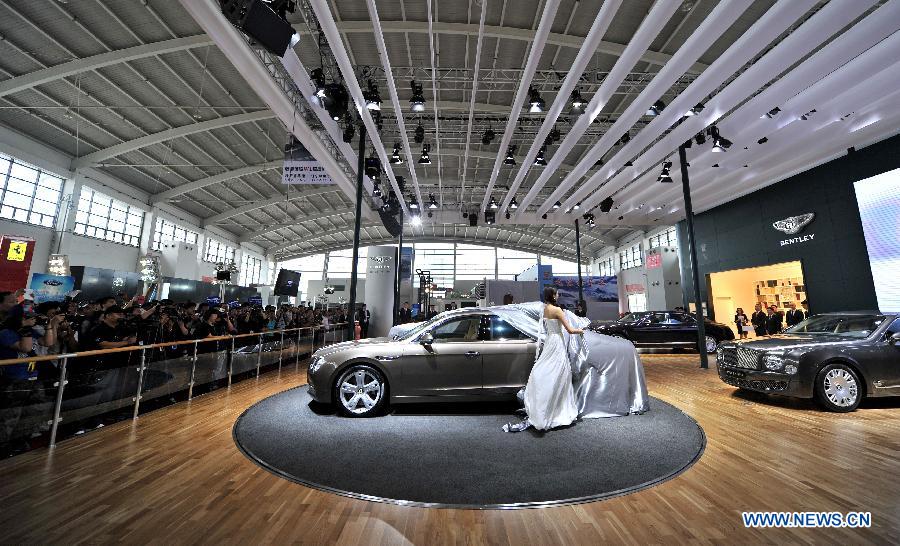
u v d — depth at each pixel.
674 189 13.27
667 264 18.67
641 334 11.00
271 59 8.55
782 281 14.19
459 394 4.42
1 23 9.72
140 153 16.69
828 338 4.93
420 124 12.47
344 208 26.67
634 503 2.38
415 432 3.81
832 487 2.55
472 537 2.01
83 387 3.72
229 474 2.82
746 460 3.07
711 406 4.94
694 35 5.80
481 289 26.05
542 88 11.62
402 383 4.42
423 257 37.94
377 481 2.69
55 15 9.61
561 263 37.69
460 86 12.06
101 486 2.59
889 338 4.70
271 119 15.05
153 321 5.42
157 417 4.38
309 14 8.42
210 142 16.39
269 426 4.01
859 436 3.63
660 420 4.26
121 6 9.48
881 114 8.23
